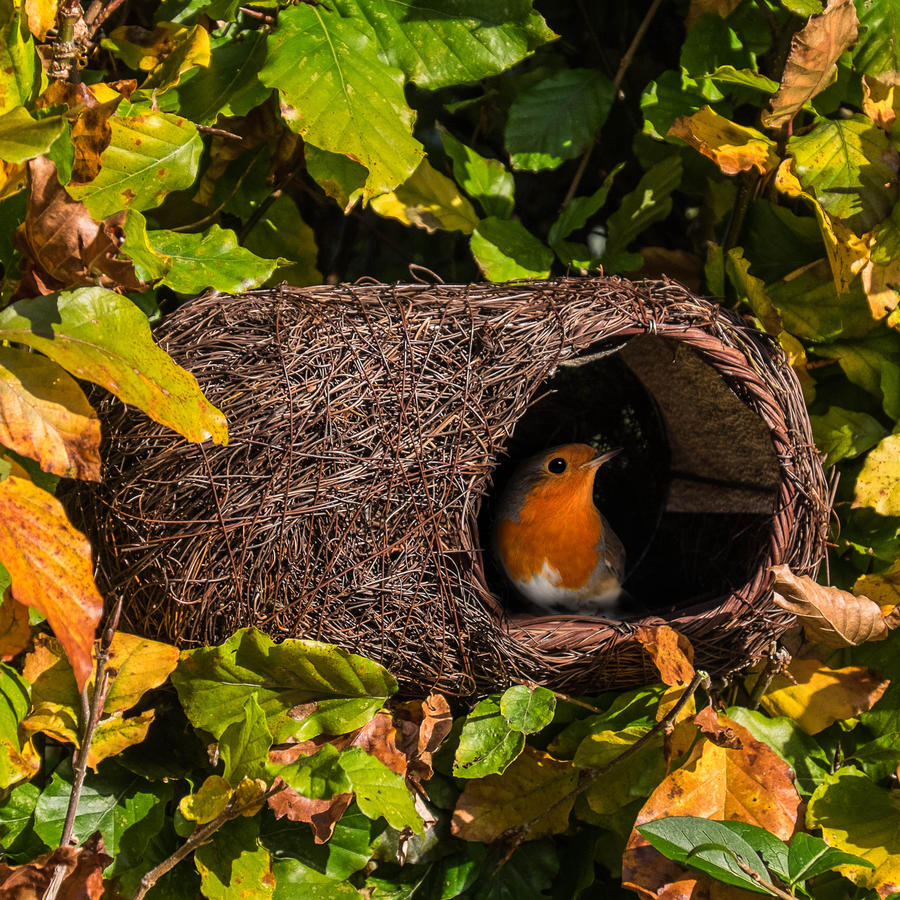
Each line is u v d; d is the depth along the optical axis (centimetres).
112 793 258
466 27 287
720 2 325
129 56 288
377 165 255
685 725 269
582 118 342
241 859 246
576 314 275
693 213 384
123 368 206
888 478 295
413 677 265
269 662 250
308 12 270
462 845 282
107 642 230
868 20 303
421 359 260
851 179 291
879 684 300
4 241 244
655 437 376
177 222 316
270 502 246
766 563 280
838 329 312
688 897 248
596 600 358
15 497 193
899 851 258
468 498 260
